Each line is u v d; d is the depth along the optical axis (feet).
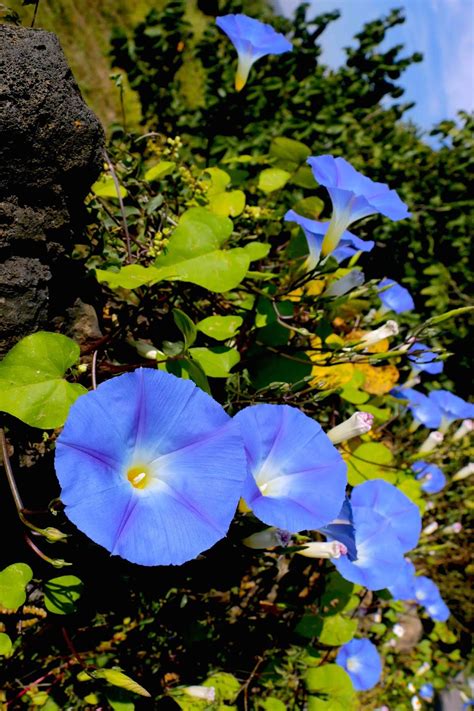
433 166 3.11
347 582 1.69
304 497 1.17
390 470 1.81
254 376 1.58
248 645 1.63
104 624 1.47
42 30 1.13
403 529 1.60
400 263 2.78
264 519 1.08
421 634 3.04
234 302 1.61
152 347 1.37
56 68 1.11
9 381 1.08
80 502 0.93
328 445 1.23
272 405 1.21
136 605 1.47
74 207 1.25
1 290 1.12
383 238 2.59
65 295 1.29
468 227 2.98
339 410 1.75
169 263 1.34
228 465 1.04
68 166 1.15
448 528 2.79
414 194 2.86
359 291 1.55
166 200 1.64
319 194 2.09
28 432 1.21
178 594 1.49
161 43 2.35
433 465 2.26
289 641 1.66
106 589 1.38
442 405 2.29
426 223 2.88
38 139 1.10
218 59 2.50
